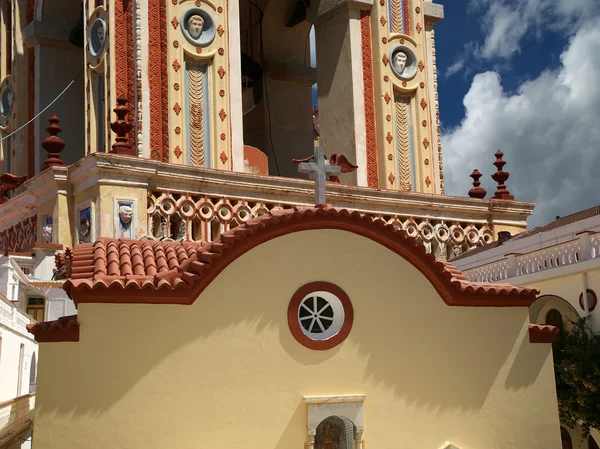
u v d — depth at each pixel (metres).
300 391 10.61
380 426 10.94
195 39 21.25
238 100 21.56
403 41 24.38
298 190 19.84
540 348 12.05
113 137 20.17
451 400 11.40
